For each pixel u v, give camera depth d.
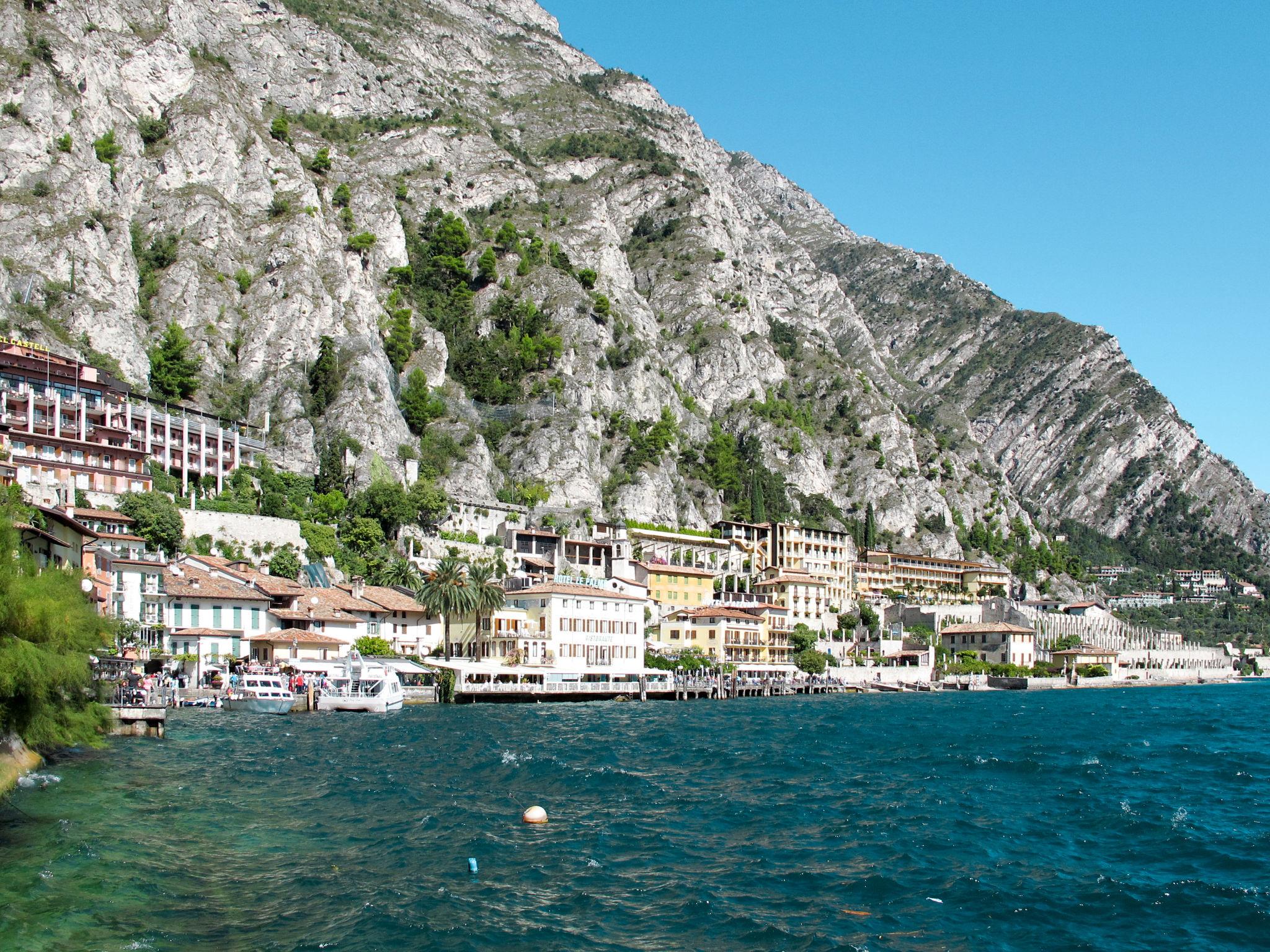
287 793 60.28
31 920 35.94
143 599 124.06
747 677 182.38
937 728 109.69
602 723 108.56
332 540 171.00
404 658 142.88
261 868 44.44
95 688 78.75
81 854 44.06
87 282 197.12
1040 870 48.34
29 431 146.50
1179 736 105.19
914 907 42.44
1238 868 49.03
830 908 42.06
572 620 160.88
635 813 58.62
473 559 192.62
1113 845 53.47
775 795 65.38
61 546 96.88
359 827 52.53
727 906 41.78
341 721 102.44
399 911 39.38
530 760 75.50
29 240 194.38
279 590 142.38
